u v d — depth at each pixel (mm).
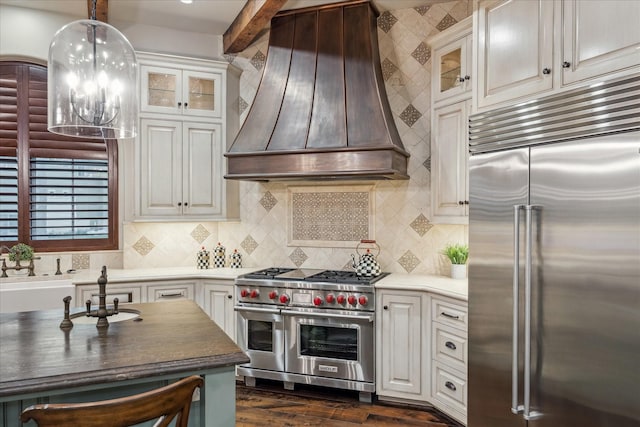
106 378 1460
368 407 3227
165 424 1254
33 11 3838
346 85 3525
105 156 4191
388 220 3883
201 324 2072
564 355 1940
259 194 4312
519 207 2117
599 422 1808
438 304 3027
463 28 3096
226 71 4145
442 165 3361
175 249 4344
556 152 1991
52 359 1578
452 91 3242
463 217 3156
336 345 3344
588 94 1869
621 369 1734
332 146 3328
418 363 3162
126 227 4172
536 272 2064
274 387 3609
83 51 1846
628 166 1717
